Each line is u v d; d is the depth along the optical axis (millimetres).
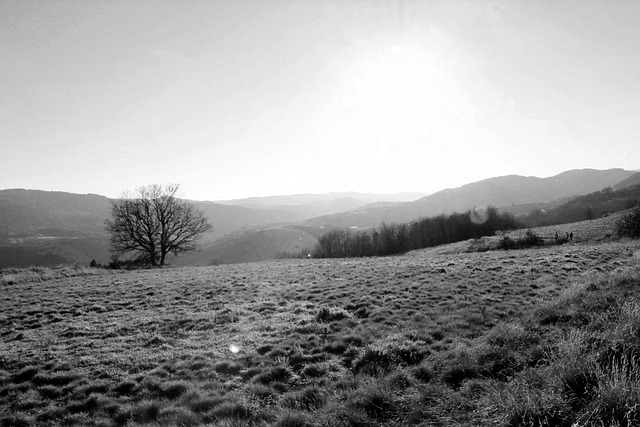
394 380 7773
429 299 16641
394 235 89625
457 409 6297
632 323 7164
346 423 6312
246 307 18219
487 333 10273
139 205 56281
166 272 36344
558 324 9328
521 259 27328
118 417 8617
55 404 9586
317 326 13688
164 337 14328
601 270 20312
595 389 5402
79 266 41812
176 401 8898
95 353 12867
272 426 6742
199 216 61562
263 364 10562
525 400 5574
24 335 15461
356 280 23156
